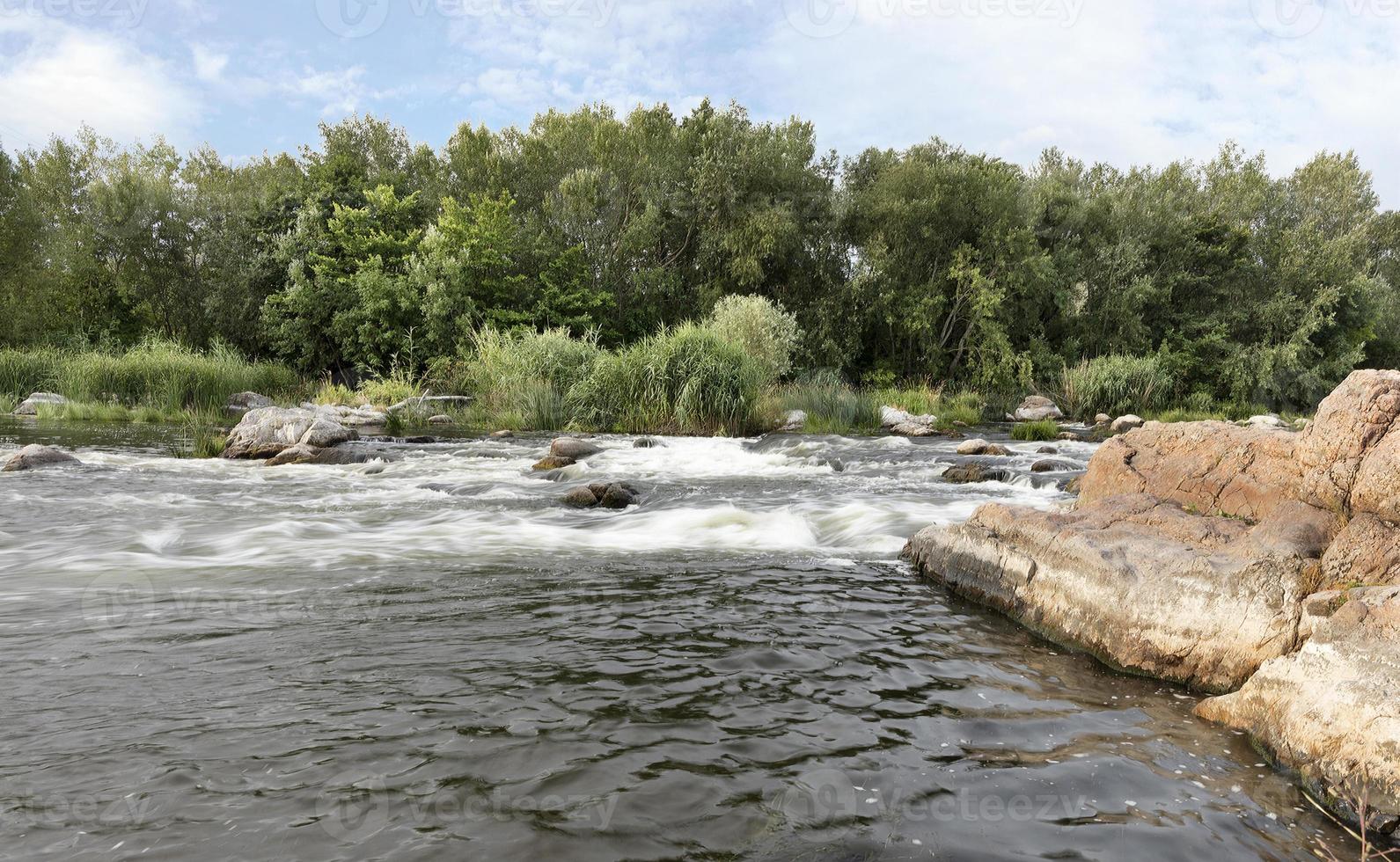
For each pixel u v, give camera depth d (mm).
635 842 2227
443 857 2115
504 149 34312
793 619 4395
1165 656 3789
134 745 2707
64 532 6492
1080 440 17906
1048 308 35531
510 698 3199
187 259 35281
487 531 6898
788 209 31328
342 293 28438
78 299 33750
